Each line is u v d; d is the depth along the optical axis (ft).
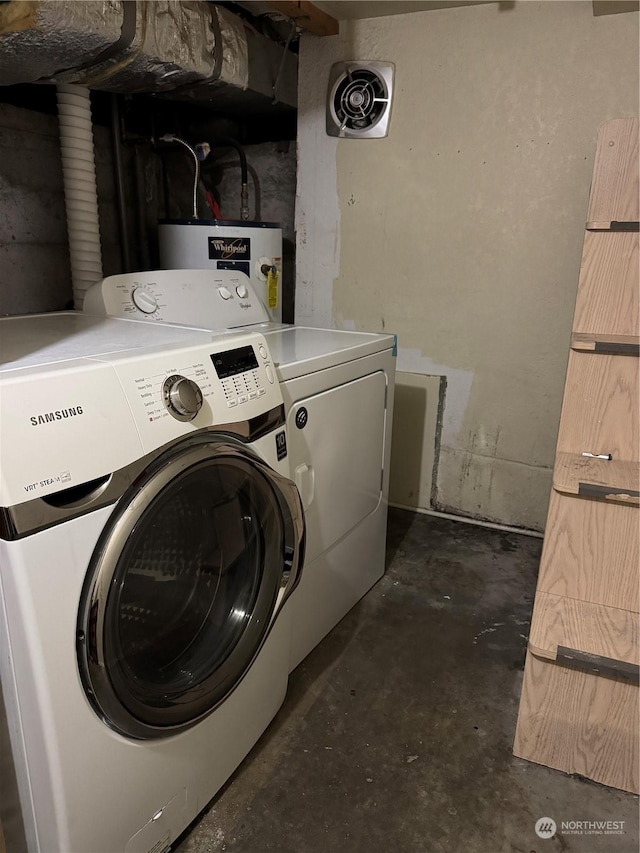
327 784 4.19
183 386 3.18
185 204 8.95
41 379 2.58
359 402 5.49
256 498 3.96
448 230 7.34
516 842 3.81
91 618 2.69
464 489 8.17
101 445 2.72
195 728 3.59
